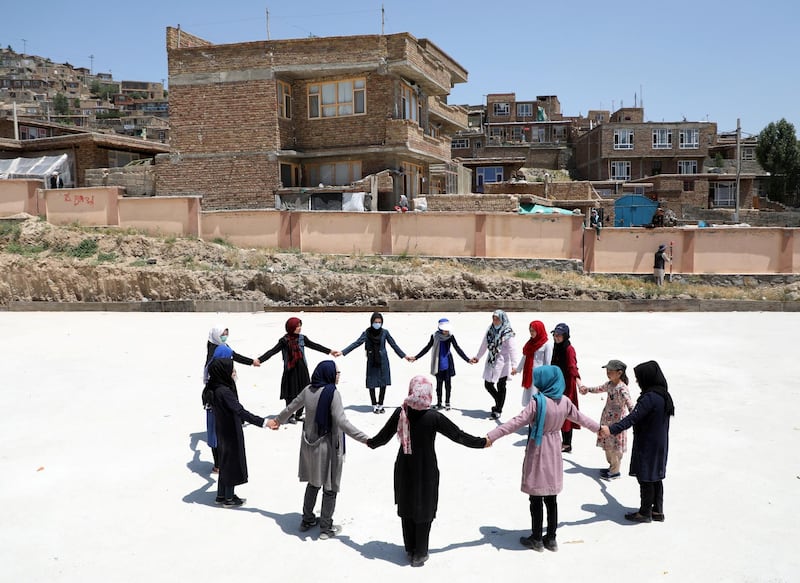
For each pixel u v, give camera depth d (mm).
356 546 5961
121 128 111375
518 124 81875
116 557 5727
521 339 16922
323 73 32000
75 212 28000
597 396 11750
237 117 32125
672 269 26016
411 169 35938
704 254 25828
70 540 6066
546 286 24531
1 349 16000
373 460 8273
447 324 10484
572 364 8523
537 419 5691
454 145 81188
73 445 8820
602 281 25453
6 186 28375
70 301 25281
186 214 27000
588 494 7238
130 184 34250
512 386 12594
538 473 5707
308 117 33094
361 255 26188
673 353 15234
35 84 148500
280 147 32125
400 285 24344
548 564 5590
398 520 6555
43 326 19984
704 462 8141
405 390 11992
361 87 31953
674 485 7406
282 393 9586
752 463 8094
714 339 17234
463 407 10859
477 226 26047
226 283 24547
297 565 5578
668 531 6242
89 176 34812
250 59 31828
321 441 6039
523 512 6723
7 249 26625
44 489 7305
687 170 70938
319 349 9883
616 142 71000
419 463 5410
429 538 6023
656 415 6266
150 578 5359
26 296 25484
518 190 40125
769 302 23328
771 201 64625
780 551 5809
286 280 24328
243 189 32219
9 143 37531
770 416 10125
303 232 26453
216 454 7629
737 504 6867
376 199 31047
